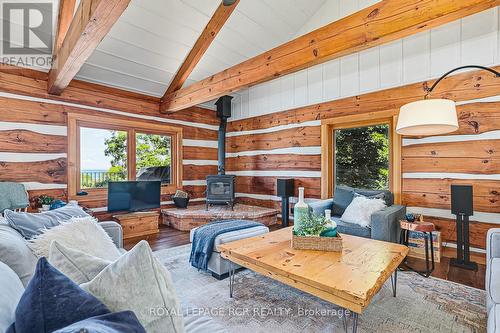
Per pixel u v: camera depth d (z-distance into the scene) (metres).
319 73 4.49
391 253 2.01
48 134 3.72
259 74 3.14
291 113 4.89
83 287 0.78
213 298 2.19
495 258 1.79
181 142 5.29
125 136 4.61
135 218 4.11
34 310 0.64
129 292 0.80
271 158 5.24
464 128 3.15
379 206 3.15
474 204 3.08
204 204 5.62
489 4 1.79
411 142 3.54
